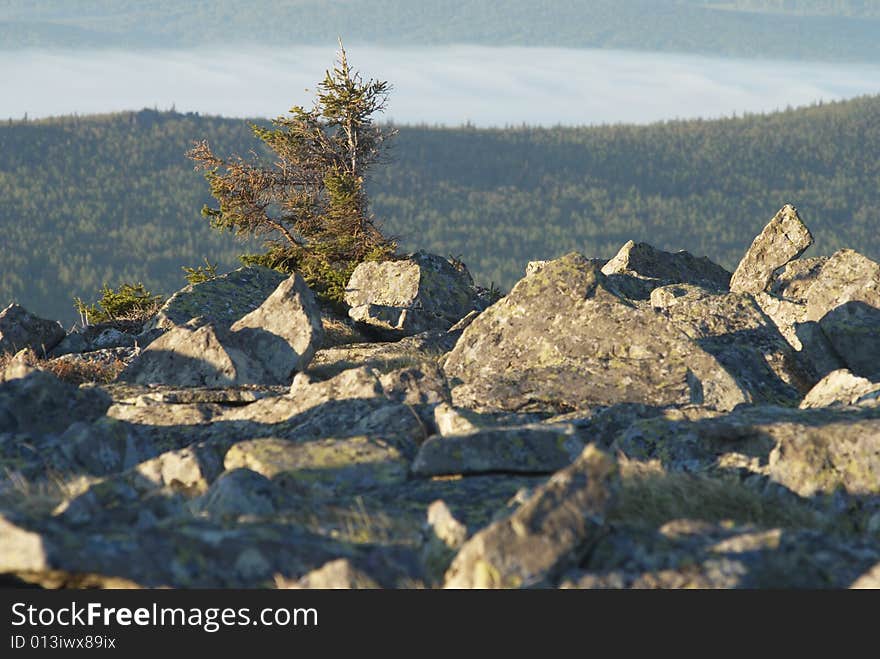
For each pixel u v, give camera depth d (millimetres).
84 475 32438
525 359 52594
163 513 25828
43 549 20250
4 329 76625
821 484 29547
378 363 66625
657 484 29719
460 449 31609
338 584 21656
